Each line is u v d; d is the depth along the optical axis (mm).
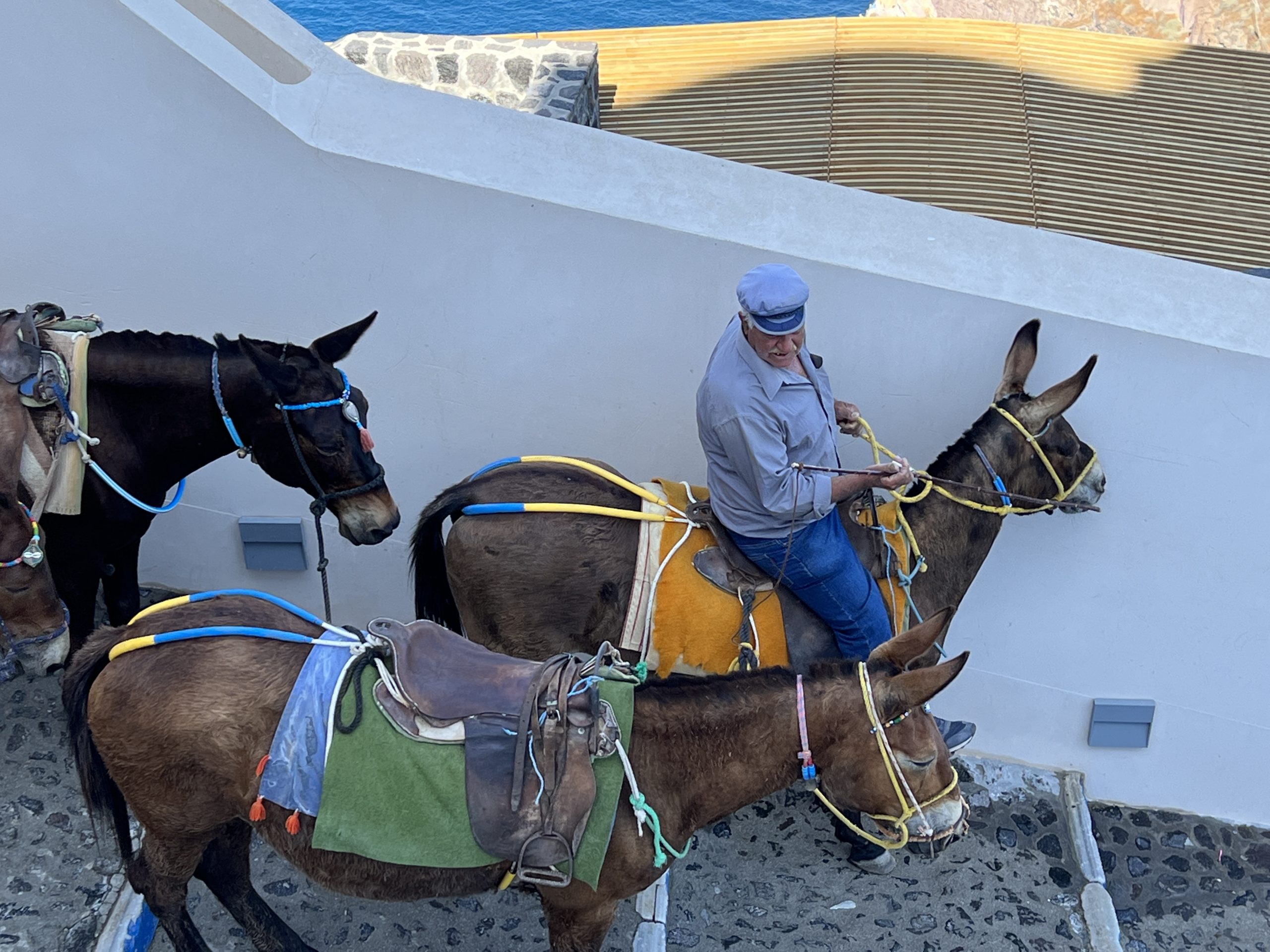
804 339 4289
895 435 5320
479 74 9680
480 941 4707
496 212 4984
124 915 4527
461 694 3613
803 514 4227
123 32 4812
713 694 3785
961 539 4797
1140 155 9094
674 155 5133
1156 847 5812
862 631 4520
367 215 5059
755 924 5000
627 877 3775
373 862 3627
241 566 5961
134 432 4617
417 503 5727
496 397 5414
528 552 4434
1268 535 5336
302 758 3516
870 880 5250
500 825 3494
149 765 3676
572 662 3686
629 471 5551
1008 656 5758
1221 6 13781
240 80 4887
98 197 5148
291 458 4695
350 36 9945
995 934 5078
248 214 5125
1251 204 8625
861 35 10641
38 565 4410
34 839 4785
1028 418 4754
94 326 4703
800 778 3879
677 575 4453
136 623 3809
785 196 5082
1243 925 5445
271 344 4586
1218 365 4980
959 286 4953
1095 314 4961
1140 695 5801
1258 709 5766
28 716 5266
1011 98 9672
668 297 5082
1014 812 5723
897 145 9062
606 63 10492
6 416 4262
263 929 4352
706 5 22719
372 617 6074
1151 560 5457
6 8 4781
